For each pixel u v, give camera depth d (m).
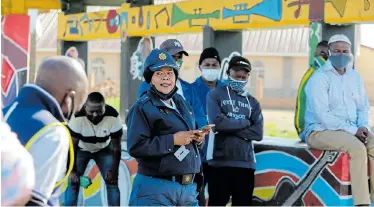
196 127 5.29
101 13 11.10
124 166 7.70
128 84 10.44
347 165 6.36
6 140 2.71
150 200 4.93
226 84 6.59
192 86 6.76
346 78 6.54
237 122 6.37
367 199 6.25
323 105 6.45
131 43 10.41
